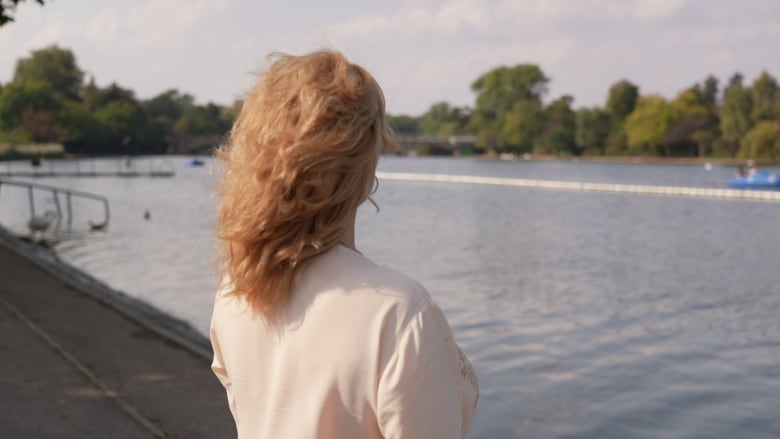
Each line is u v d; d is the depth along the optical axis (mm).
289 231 1274
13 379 6047
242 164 1301
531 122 151875
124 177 85062
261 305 1299
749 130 106562
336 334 1233
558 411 8836
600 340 12961
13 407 5391
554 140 148500
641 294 18453
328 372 1230
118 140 153000
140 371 6391
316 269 1285
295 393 1264
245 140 1312
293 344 1271
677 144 130500
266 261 1269
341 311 1240
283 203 1250
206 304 14828
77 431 4984
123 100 159375
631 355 11852
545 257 25984
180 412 5395
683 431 8234
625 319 15031
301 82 1298
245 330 1351
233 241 1292
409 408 1182
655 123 129375
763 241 31844
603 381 10242
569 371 10766
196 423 5184
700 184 76500
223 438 4930
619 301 17312
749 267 24016
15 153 127375
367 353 1210
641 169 112438
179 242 27000
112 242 27047
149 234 29875
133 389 5902
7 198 49312
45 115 138750
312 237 1267
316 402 1236
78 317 8547
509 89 169000
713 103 181125
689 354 12008
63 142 143375
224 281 1428
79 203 46656
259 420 1335
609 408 9000
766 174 68438
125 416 5297
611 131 140375
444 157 172125
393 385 1187
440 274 21688
